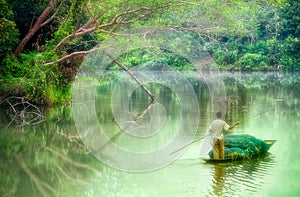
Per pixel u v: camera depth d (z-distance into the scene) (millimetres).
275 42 61219
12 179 11734
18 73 23500
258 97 30688
